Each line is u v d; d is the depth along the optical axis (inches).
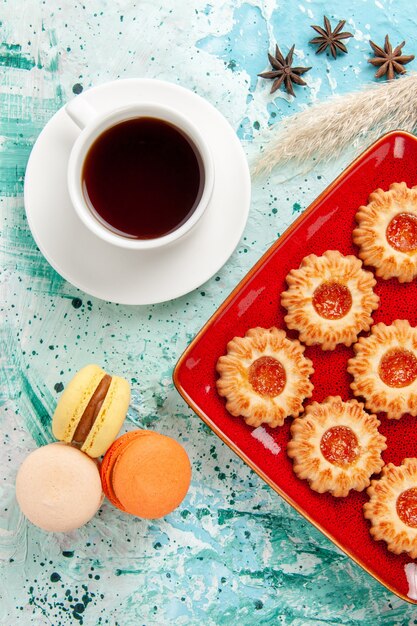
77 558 26.2
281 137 25.8
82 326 25.9
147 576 26.2
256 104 26.0
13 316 25.8
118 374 26.0
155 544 26.2
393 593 25.2
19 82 25.6
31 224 23.8
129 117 23.0
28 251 25.8
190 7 25.9
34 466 24.3
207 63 26.0
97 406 24.0
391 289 25.5
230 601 26.3
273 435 25.2
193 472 26.1
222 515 26.2
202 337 24.5
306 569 26.3
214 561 26.2
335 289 25.1
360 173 24.8
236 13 26.0
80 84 25.7
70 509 24.2
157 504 24.2
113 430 24.0
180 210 23.8
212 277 26.0
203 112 23.8
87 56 25.7
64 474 24.1
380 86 25.4
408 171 25.0
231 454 26.2
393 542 24.9
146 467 24.1
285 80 25.8
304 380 24.9
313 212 24.6
